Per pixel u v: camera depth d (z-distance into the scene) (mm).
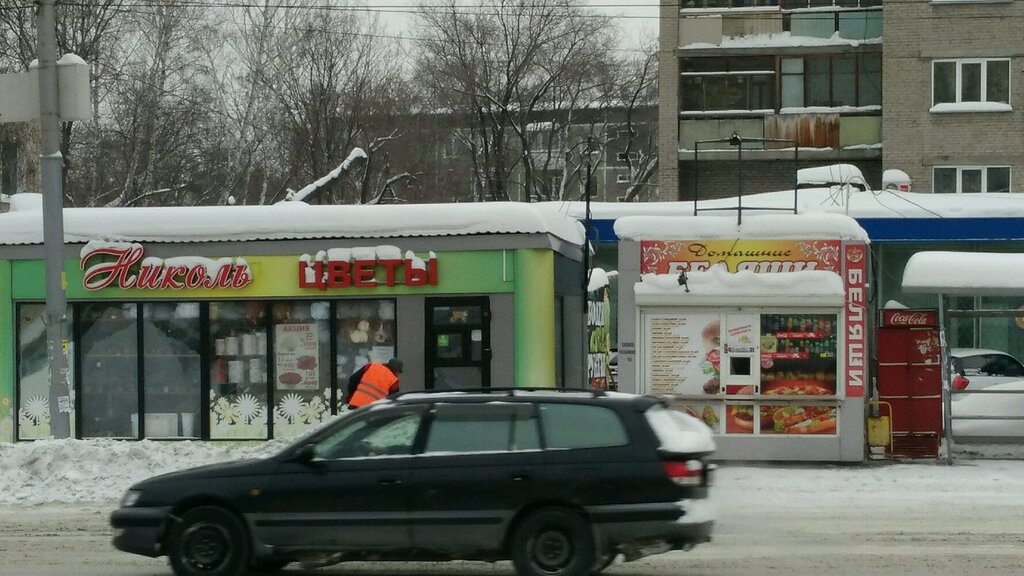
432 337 19953
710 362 18719
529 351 19641
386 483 10086
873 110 40781
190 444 18094
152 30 42938
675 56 42031
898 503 15109
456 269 19875
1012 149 39344
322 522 10133
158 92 42781
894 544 12148
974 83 39719
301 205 20922
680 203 32250
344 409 20250
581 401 10148
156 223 20531
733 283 18547
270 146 45656
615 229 19047
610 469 9852
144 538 10289
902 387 19109
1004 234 29406
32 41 39062
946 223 29625
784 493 15969
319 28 46219
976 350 27156
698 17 41969
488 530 9938
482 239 19797
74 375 20797
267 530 10195
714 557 11500
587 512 9836
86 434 20781
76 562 11609
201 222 20422
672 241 18828
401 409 10328
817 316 18594
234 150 43562
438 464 10078
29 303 20984
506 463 9992
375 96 47844
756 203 31469
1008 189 39469
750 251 18656
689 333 18781
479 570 11273
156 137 43500
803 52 41344
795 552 11727
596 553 9820
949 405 18672
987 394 19797
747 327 18688
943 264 18906
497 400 10227
